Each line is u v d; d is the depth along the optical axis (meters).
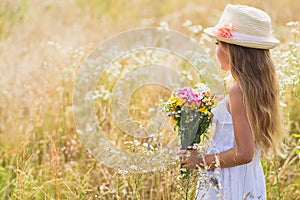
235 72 3.82
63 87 6.29
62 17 9.69
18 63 6.97
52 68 6.66
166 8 11.05
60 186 4.82
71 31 8.50
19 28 8.77
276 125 3.89
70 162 5.23
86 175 4.85
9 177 5.25
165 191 4.79
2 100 6.44
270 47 3.83
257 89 3.76
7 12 9.22
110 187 4.66
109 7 11.01
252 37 3.82
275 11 9.33
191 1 11.03
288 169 5.30
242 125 3.69
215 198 3.86
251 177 3.88
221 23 3.96
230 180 3.82
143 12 10.91
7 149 5.89
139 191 4.98
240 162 3.68
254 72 3.81
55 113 6.05
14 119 6.18
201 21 9.51
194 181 3.95
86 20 9.48
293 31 5.00
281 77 4.70
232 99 3.74
